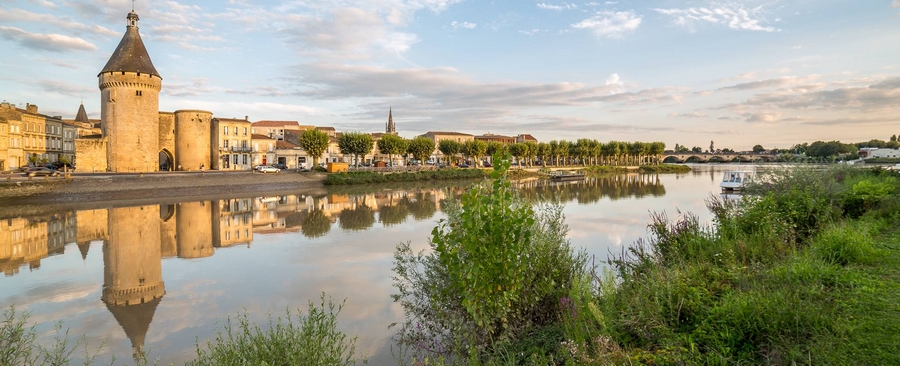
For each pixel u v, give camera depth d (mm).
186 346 8719
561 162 124438
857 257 6449
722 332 4266
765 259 6789
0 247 18391
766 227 8367
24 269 14805
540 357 4992
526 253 6039
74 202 34000
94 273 14258
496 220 5117
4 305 11211
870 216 10281
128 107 53719
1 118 59188
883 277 5543
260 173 51344
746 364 3803
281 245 18422
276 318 10016
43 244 19062
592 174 93625
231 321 9945
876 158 42031
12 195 31297
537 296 6180
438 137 116438
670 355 4062
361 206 33812
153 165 55969
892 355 3551
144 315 10406
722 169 121000
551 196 37781
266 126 89125
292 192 47375
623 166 110375
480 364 5207
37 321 10109
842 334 3883
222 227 23641
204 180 44625
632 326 4898
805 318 4184
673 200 33719
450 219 7848
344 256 16094
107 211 29766
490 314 5422
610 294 5449
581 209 27953
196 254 16953
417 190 50094
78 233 21750
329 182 55531
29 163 62562
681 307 4902
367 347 7906
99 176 41031
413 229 22297
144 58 55656
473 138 124438
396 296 8156
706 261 7113
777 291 4812
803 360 3637
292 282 12812
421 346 7047
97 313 10594
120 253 17234
